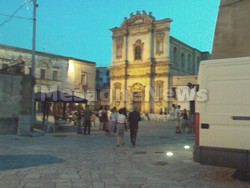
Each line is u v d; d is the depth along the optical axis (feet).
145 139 57.52
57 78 169.99
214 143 23.34
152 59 172.55
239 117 22.56
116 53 188.55
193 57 200.64
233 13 38.27
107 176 25.90
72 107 118.73
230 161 22.54
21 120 57.00
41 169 28.09
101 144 48.06
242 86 22.76
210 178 25.62
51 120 108.06
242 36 37.22
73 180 24.18
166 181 24.45
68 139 54.24
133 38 181.68
